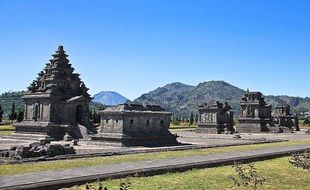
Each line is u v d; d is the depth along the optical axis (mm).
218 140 82062
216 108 120250
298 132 137500
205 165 35562
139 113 63656
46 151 42031
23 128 79000
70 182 25000
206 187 26172
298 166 38031
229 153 46719
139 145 61844
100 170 29766
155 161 36531
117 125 62094
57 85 80438
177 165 33188
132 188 24656
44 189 23453
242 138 90812
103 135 62656
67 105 79438
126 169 30297
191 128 147625
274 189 26578
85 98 81625
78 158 40594
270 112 139000
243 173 31688
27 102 81938
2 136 79750
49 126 75000
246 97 141375
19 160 37000
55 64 83312
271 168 36469
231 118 125750
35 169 30750
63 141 71438
